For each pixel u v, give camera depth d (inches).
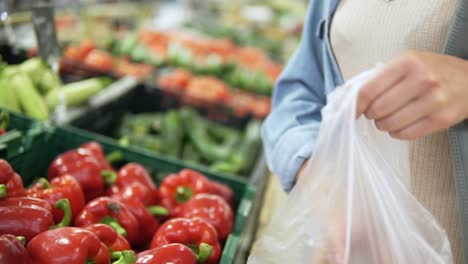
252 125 89.1
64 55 86.0
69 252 26.6
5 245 24.1
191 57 106.7
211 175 53.7
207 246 34.2
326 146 26.4
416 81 19.7
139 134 77.0
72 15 99.2
